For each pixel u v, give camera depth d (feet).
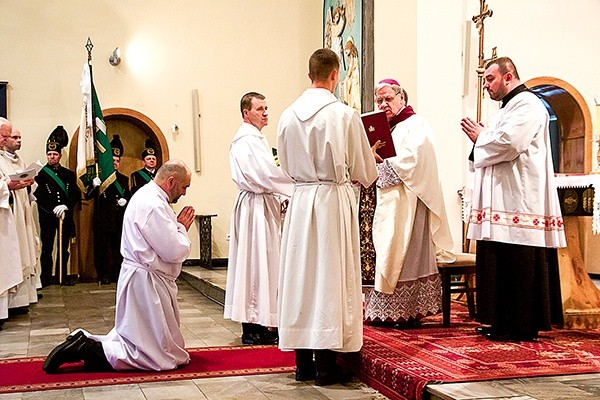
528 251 14.73
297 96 38.22
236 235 18.07
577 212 17.02
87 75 33.24
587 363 12.95
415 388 11.69
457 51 23.68
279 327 13.82
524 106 14.70
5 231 21.75
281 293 13.85
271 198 17.90
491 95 15.46
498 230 14.84
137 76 36.24
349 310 13.57
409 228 16.44
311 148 13.58
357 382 13.94
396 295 16.66
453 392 11.01
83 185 33.17
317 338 13.26
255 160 17.51
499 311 15.12
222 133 37.24
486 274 15.15
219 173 37.17
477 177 15.31
